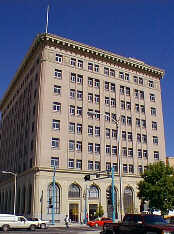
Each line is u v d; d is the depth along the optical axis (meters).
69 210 52.88
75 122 58.00
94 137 59.22
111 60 66.94
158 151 67.19
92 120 60.09
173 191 41.91
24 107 68.31
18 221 34.72
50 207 46.41
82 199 54.47
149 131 67.31
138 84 69.62
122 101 65.88
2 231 32.38
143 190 43.34
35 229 35.84
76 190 54.66
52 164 53.38
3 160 83.69
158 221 15.20
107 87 64.81
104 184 57.31
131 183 60.47
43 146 53.12
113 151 60.94
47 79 57.50
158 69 73.38
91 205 55.19
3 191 75.94
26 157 59.53
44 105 55.56
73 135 56.97
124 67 68.75
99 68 64.94
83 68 62.66
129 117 65.56
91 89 62.25
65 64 60.62
